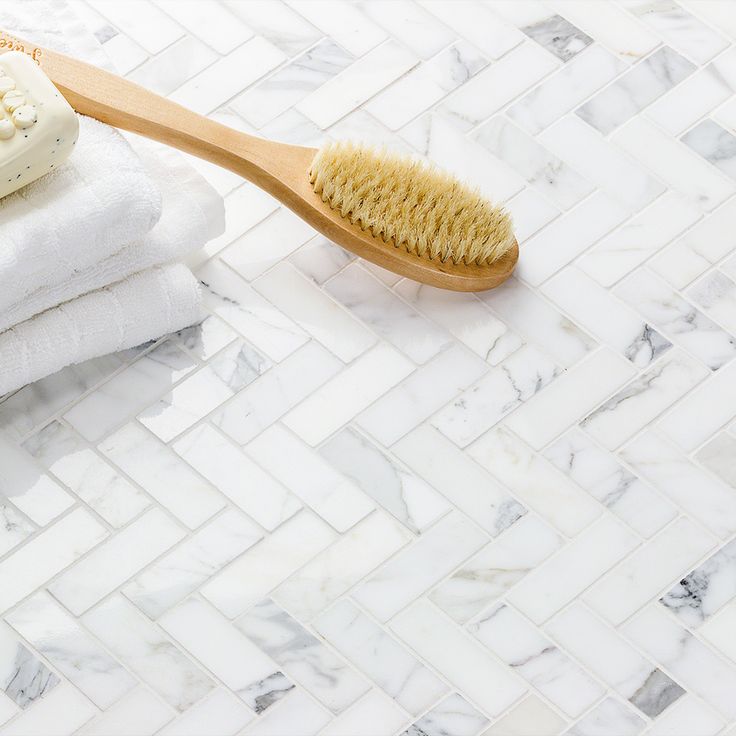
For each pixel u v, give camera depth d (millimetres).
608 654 1520
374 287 1579
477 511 1538
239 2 1641
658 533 1535
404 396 1558
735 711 1513
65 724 1509
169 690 1514
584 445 1550
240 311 1571
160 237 1513
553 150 1610
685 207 1596
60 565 1526
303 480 1542
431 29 1638
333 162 1531
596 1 1641
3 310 1474
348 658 1519
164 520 1533
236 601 1524
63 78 1496
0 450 1540
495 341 1568
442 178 1547
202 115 1586
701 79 1625
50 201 1459
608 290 1579
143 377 1557
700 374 1562
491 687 1516
